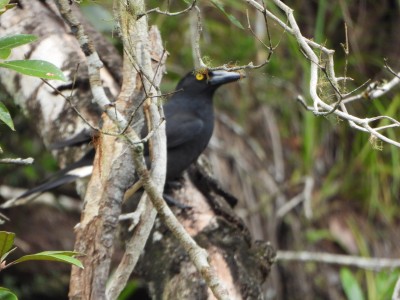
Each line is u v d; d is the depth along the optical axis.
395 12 13.59
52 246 11.95
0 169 11.78
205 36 12.45
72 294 5.45
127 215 6.06
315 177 13.23
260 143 13.05
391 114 12.07
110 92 8.80
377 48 13.24
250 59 12.44
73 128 8.51
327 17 13.11
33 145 11.65
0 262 4.76
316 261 12.65
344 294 12.80
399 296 6.66
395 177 12.62
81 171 8.68
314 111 5.68
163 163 5.69
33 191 8.74
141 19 5.58
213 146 12.63
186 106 10.15
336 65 12.83
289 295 12.76
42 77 4.84
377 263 12.15
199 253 5.30
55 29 9.13
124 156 5.59
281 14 12.50
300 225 13.00
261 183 12.83
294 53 12.03
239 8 12.30
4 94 10.23
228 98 13.05
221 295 5.20
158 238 7.42
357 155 13.11
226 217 7.79
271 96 13.05
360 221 13.34
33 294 11.95
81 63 8.76
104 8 10.24
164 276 7.31
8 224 11.80
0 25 9.27
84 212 5.58
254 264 7.47
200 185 8.39
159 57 6.20
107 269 5.48
